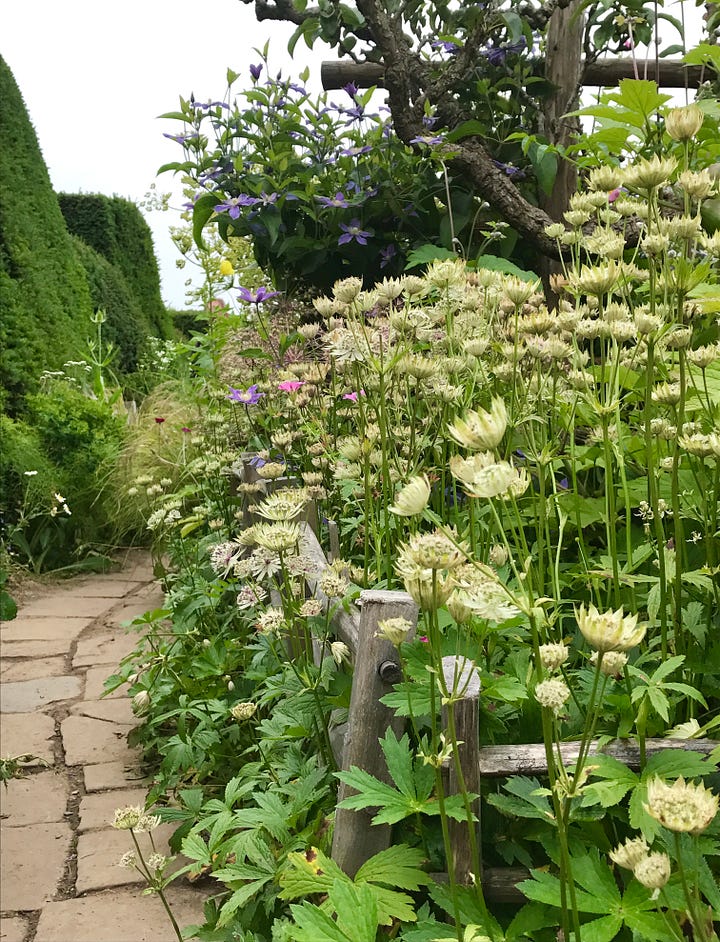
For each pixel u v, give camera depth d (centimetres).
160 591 573
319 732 183
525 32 394
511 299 155
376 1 393
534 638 100
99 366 801
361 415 198
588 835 124
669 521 188
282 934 139
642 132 272
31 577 608
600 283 146
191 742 258
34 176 803
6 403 714
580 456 185
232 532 397
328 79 452
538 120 411
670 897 106
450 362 180
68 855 255
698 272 138
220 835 175
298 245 438
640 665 147
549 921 113
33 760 319
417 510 103
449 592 103
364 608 139
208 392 582
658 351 154
